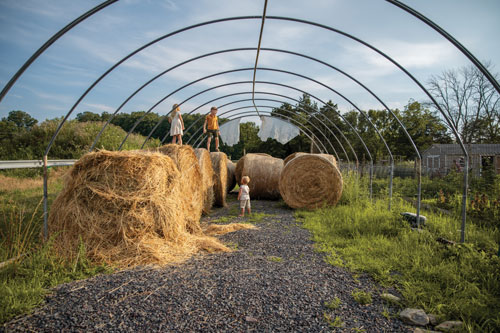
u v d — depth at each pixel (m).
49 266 3.31
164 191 4.44
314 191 8.21
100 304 2.58
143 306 2.55
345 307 2.62
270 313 2.49
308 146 32.91
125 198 4.00
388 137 37.16
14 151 14.51
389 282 3.15
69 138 15.73
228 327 2.28
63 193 4.05
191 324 2.31
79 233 3.82
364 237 4.80
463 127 24.36
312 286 3.03
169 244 4.11
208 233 5.36
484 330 2.25
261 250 4.32
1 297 2.55
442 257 3.77
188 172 5.75
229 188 12.48
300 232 5.48
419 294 2.78
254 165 10.35
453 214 6.99
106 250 3.74
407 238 4.52
